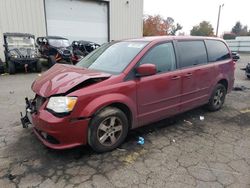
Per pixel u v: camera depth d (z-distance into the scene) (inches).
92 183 108.7
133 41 164.7
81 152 135.3
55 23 649.6
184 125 177.9
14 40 475.8
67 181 109.9
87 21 706.8
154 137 156.4
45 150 136.8
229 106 229.6
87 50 591.5
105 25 749.9
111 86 129.6
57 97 119.3
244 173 117.3
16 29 585.6
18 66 454.3
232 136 159.9
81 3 681.6
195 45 183.0
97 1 709.9
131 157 131.0
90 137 127.8
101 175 114.6
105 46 179.3
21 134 157.3
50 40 552.4
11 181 109.2
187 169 120.2
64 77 133.7
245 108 223.9
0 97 258.1
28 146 141.2
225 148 142.6
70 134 121.0
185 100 173.6
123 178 112.4
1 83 347.9
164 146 144.2
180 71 164.7
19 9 581.6
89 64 161.9
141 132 163.6
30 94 274.4
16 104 230.4
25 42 485.4
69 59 527.2
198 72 177.9
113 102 129.8
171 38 166.9
